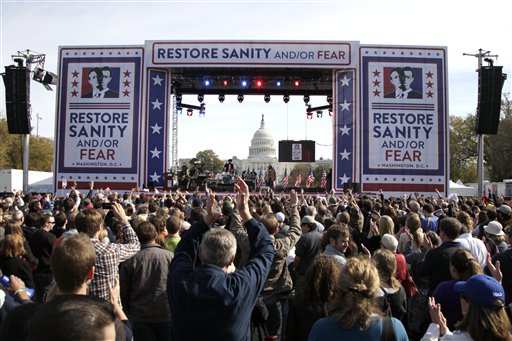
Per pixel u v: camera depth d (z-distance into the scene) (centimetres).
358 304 316
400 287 522
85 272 327
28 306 300
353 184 2503
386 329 313
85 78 2581
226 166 3120
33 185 3444
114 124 2567
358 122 2552
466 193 4088
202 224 400
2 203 1187
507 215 874
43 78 2391
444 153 2545
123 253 505
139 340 521
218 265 351
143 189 2488
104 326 180
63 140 2564
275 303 585
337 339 314
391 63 2561
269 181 2953
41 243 746
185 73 2698
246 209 397
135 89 2578
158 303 523
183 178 2681
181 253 381
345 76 2570
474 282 331
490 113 2322
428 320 607
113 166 2555
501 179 5488
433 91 2562
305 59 2545
